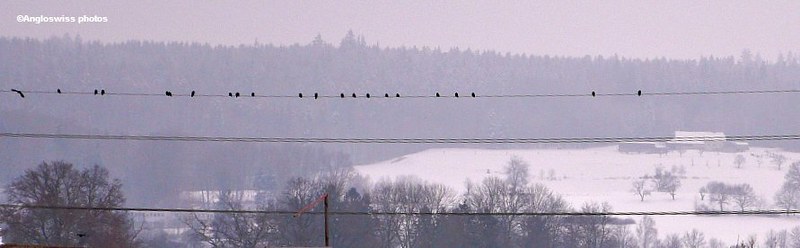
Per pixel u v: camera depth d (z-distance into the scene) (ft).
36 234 309.83
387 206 427.33
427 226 387.55
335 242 365.40
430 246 380.99
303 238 356.79
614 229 476.13
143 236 477.36
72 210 313.12
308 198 383.45
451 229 380.17
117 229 319.06
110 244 312.29
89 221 313.94
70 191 336.49
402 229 405.59
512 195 461.78
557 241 397.80
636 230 508.94
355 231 366.63
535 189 615.16
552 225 398.62
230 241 361.10
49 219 316.40
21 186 322.14
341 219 366.63
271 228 361.30
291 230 363.56
